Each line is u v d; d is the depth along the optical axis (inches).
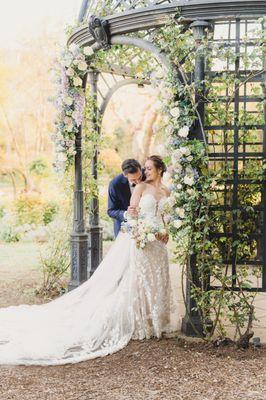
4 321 199.3
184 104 177.5
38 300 243.6
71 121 231.9
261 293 251.1
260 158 178.5
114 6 200.1
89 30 205.2
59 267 259.0
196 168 178.9
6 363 165.5
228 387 145.3
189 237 179.0
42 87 554.3
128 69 284.5
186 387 145.6
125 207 236.1
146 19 186.5
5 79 552.1
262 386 145.7
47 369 161.2
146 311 188.4
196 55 174.2
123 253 196.4
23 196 490.0
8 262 345.7
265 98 175.9
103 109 283.7
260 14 172.7
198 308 181.3
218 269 178.5
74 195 242.8
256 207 181.8
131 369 159.8
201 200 177.5
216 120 181.5
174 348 177.2
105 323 182.5
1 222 463.8
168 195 197.6
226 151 178.2
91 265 275.6
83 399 138.1
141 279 187.0
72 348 176.6
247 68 175.6
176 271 311.4
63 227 265.7
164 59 181.3
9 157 554.9
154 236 181.2
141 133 562.9
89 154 262.1
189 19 177.3
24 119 558.3
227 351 173.0
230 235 180.7
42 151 562.6
